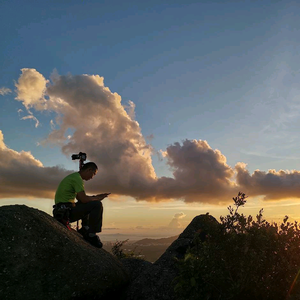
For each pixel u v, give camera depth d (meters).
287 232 2.84
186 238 4.46
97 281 3.14
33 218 3.10
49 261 2.95
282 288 2.68
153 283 3.58
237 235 2.80
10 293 2.68
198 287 2.71
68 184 3.71
